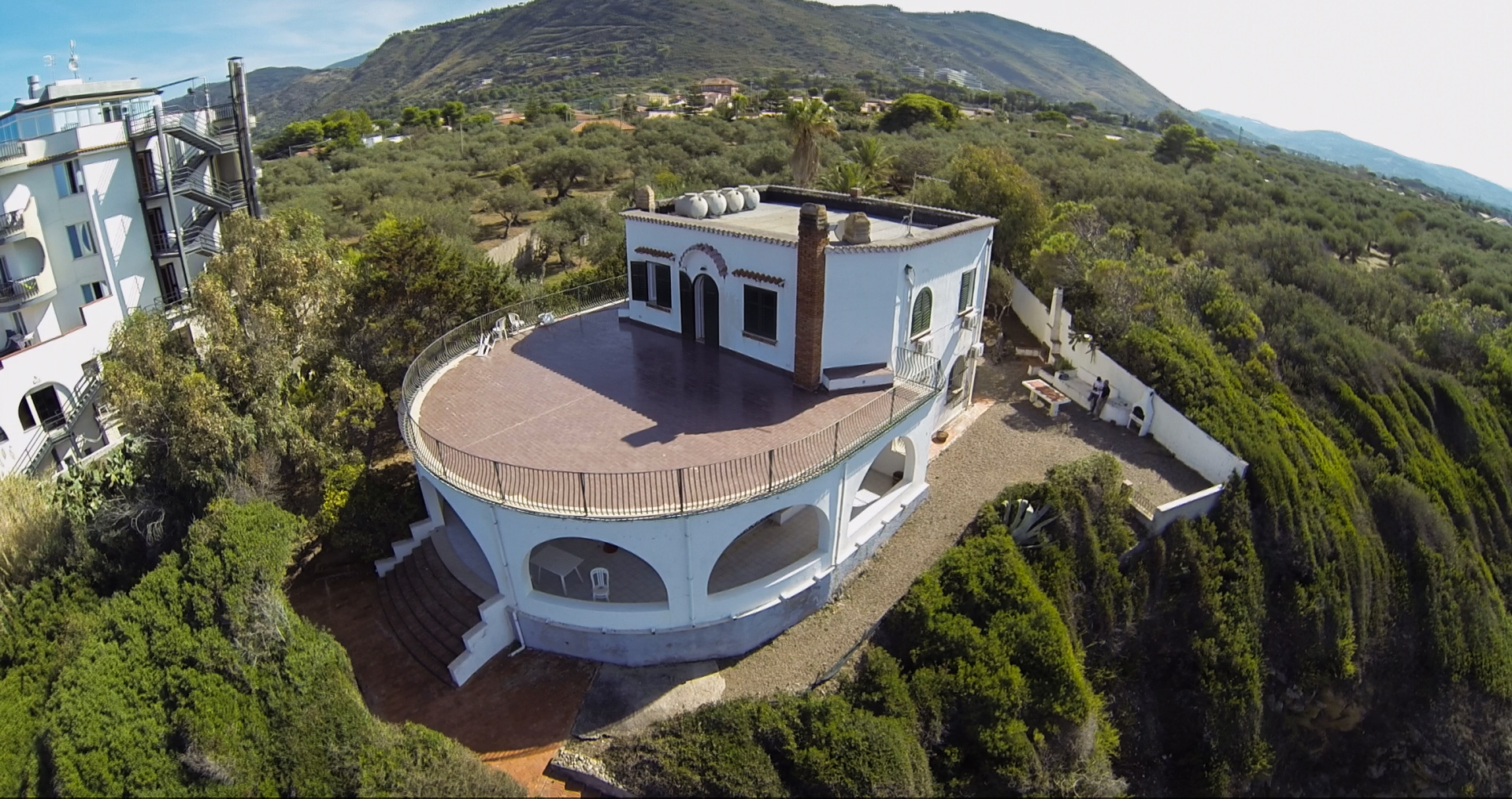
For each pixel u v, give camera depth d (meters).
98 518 21.88
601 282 30.89
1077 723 16.52
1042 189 51.91
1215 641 19.97
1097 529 20.38
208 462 21.16
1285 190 60.47
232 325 22.95
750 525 16.08
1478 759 21.91
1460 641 23.11
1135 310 28.31
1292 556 21.33
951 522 20.81
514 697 16.30
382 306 26.62
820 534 17.86
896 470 22.66
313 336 25.11
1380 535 24.70
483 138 88.56
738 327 22.39
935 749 15.98
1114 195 52.94
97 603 20.73
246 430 21.47
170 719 14.75
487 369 22.30
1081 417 26.53
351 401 22.89
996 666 16.58
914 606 17.62
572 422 18.73
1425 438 29.42
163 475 21.84
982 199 39.53
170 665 15.69
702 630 16.81
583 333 25.08
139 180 35.31
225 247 25.81
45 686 18.92
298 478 22.69
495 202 61.75
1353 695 21.31
